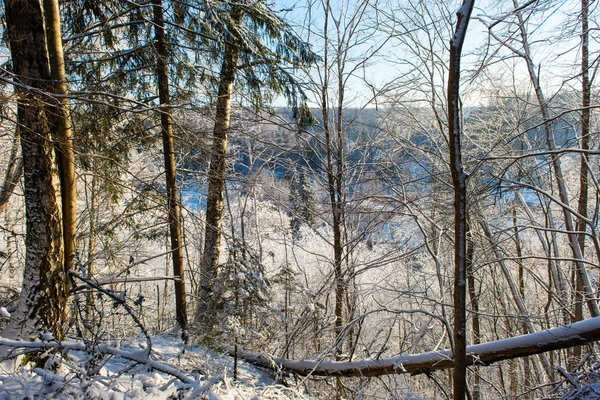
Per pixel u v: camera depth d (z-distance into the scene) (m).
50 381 3.33
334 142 10.05
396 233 11.60
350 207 9.28
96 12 6.70
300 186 10.51
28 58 4.05
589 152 3.69
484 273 11.27
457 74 3.05
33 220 4.05
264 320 5.46
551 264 9.70
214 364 5.64
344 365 5.95
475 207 9.29
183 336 6.80
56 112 4.39
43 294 4.05
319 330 6.89
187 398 3.50
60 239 4.27
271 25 7.48
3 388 3.16
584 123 7.45
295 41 7.83
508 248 12.07
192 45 6.82
